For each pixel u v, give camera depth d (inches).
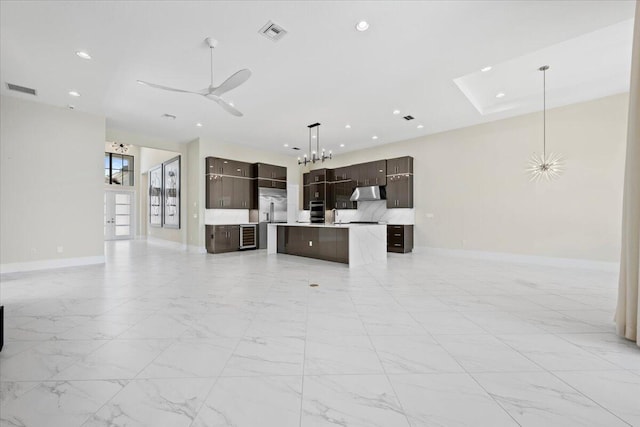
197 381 64.6
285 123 239.0
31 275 177.0
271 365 71.5
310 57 137.9
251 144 314.5
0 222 181.5
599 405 56.3
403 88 172.6
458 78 168.1
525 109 209.3
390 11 106.7
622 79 171.2
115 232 444.1
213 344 82.9
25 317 104.0
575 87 186.9
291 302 122.3
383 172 300.8
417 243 285.3
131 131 263.6
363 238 215.8
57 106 200.7
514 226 225.0
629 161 84.4
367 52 134.0
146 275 177.0
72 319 102.1
